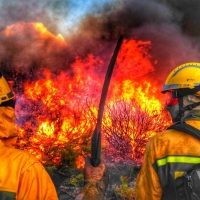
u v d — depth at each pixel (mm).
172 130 2082
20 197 1872
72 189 5812
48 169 6430
